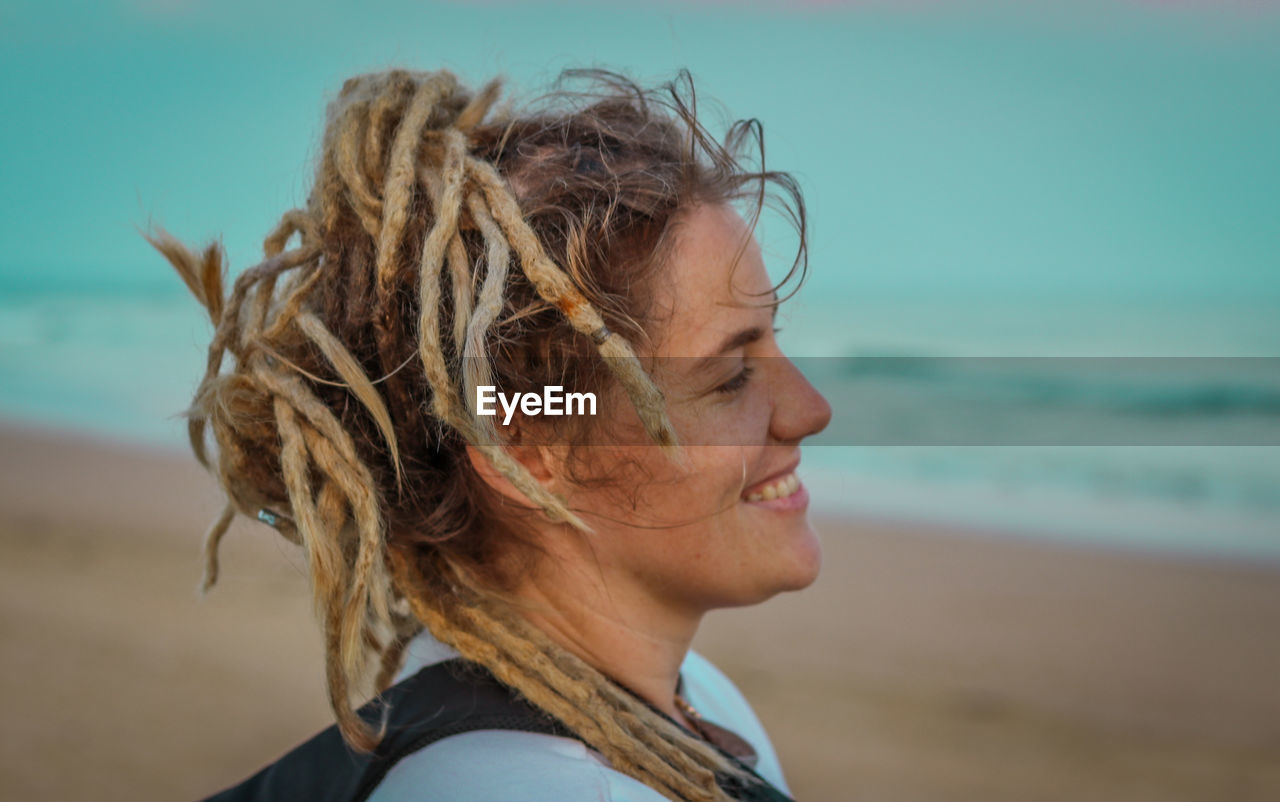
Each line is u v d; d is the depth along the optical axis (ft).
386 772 2.95
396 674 3.85
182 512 29.14
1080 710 16.35
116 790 13.07
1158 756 14.84
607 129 3.43
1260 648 19.40
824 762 14.51
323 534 3.10
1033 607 22.20
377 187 3.33
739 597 3.51
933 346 72.84
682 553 3.40
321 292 3.47
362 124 3.38
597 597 3.45
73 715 15.24
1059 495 35.27
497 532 3.39
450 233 3.07
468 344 2.86
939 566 25.98
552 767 2.83
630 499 3.32
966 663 18.48
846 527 30.99
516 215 3.05
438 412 2.93
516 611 3.34
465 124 3.46
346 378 3.13
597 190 3.21
